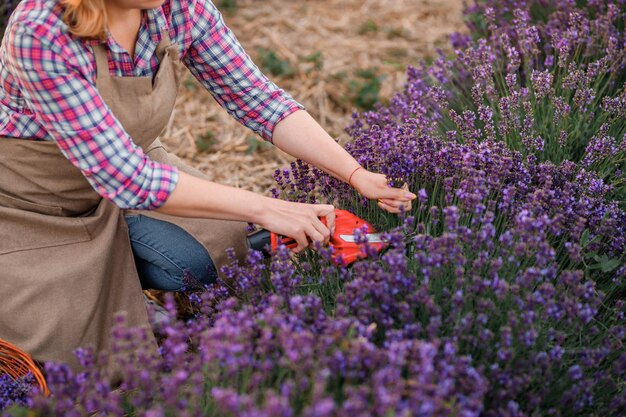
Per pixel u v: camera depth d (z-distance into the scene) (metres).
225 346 1.59
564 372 1.98
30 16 1.87
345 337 1.71
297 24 5.09
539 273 1.93
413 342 1.68
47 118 1.96
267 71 4.57
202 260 2.47
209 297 2.09
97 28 1.92
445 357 1.69
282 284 2.03
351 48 4.85
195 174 2.68
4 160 2.20
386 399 1.42
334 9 5.31
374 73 4.57
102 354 1.79
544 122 2.83
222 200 2.13
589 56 3.12
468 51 3.22
